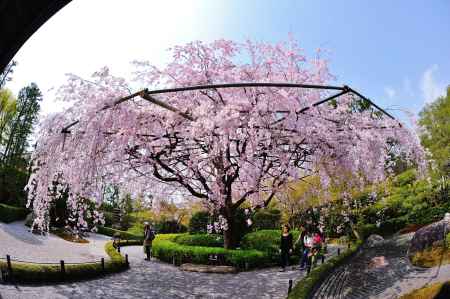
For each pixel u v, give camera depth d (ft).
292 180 38.11
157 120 34.12
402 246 43.96
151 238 51.75
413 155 37.60
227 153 35.81
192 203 60.44
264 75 38.47
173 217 86.22
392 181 59.82
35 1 8.02
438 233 36.99
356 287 31.19
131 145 33.22
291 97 31.55
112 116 30.37
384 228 59.67
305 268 42.19
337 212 59.11
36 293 27.66
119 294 30.48
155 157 35.63
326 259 46.80
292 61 39.29
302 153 37.45
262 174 37.73
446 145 67.92
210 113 32.32
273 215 68.95
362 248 51.93
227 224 44.78
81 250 57.67
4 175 93.86
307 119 32.55
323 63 40.50
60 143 29.32
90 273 35.96
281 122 32.81
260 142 33.83
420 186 60.23
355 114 37.47
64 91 31.86
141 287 33.63
